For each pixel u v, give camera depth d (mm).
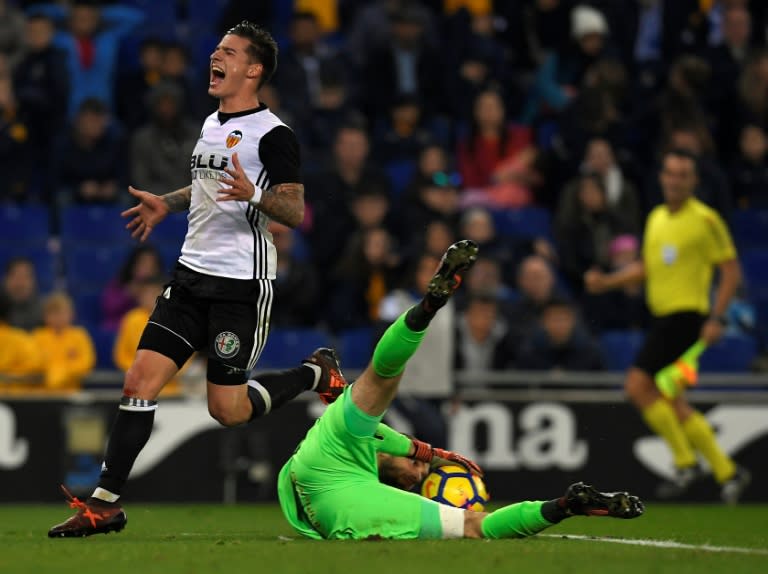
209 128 20656
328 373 22391
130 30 52875
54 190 46875
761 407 40062
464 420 38625
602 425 39406
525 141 51406
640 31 57938
